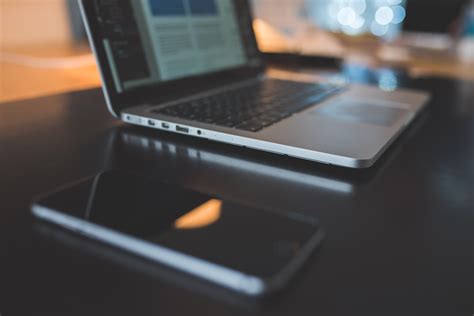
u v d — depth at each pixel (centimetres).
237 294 18
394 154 37
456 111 56
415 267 20
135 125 45
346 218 25
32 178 30
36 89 69
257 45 70
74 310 17
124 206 24
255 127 38
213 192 28
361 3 196
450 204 27
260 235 21
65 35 143
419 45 167
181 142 39
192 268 19
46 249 21
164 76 49
